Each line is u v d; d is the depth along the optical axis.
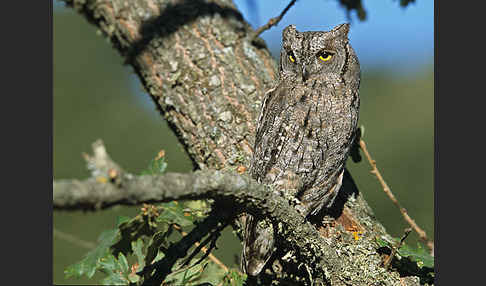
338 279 6.60
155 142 18.11
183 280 6.47
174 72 7.93
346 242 7.06
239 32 8.31
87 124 18.20
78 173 16.55
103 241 6.68
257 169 7.32
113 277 6.26
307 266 6.49
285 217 5.80
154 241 6.35
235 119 7.64
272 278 7.22
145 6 8.38
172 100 7.91
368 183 15.90
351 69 7.83
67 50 20.89
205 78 7.84
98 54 21.02
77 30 21.58
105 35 8.58
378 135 17.92
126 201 4.16
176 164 17.27
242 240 7.78
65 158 17.09
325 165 7.36
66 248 12.77
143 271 6.04
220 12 8.38
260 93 7.84
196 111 7.75
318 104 7.43
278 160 7.29
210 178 4.81
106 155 4.07
